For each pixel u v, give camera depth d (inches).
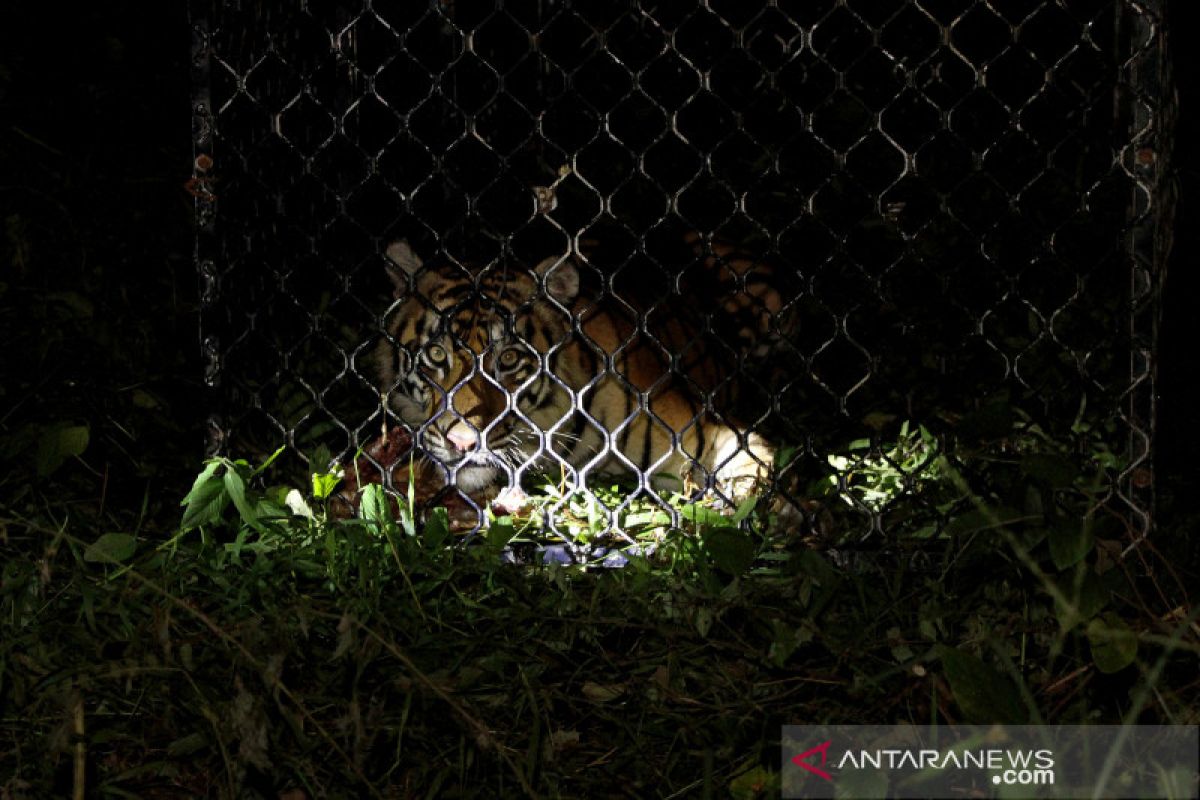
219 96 129.4
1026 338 169.6
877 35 127.8
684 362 181.0
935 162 191.9
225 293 132.6
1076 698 95.3
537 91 197.8
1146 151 123.2
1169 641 80.7
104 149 187.8
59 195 178.1
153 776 95.0
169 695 97.3
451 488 136.4
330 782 89.9
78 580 105.9
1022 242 178.5
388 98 172.7
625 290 187.3
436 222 186.7
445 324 134.9
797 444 160.2
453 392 134.3
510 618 106.3
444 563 116.5
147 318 167.3
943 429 151.1
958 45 193.3
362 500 120.6
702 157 130.6
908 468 148.3
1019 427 134.9
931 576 117.9
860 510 134.6
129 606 105.0
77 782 86.0
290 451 142.1
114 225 179.6
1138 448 125.9
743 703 93.5
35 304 157.9
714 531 105.4
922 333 176.2
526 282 170.2
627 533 138.1
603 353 133.0
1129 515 125.9
